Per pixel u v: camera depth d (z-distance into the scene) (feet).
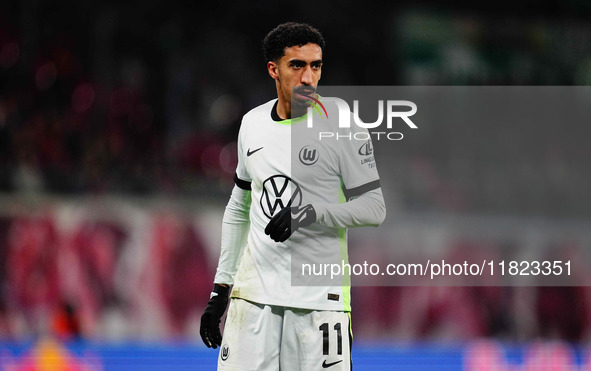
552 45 159.53
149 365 85.97
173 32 145.18
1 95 127.85
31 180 105.50
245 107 145.18
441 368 89.61
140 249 104.53
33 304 99.66
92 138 127.44
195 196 113.29
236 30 150.61
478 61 156.25
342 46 151.74
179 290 105.50
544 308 113.60
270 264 38.50
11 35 134.31
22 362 87.56
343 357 37.68
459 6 157.28
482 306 111.55
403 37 154.61
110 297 102.37
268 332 38.40
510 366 95.55
